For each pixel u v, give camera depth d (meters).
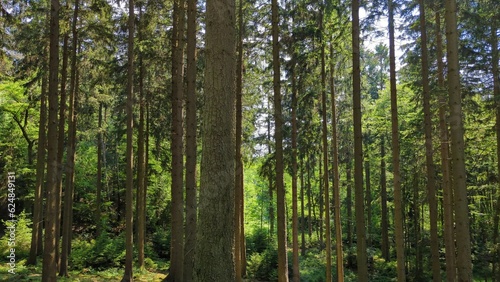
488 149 15.65
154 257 21.28
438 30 11.91
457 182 7.62
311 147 16.02
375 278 22.06
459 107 7.82
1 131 22.45
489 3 11.90
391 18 11.55
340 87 16.80
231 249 4.25
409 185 21.61
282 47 12.70
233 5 4.59
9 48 13.05
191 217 11.17
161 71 15.50
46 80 16.44
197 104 15.63
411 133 14.41
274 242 24.70
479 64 12.77
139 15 16.22
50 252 9.14
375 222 32.28
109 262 17.59
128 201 12.77
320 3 11.86
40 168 17.61
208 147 4.31
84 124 19.94
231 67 4.48
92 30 13.26
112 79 15.76
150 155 24.34
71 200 18.58
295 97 14.09
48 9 12.89
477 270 21.56
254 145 16.98
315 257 25.08
